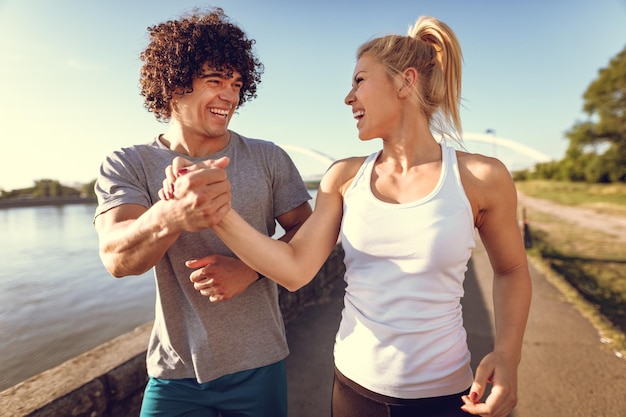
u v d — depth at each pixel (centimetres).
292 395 255
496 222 105
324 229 117
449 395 100
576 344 336
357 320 107
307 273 109
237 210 136
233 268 122
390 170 113
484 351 324
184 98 130
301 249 110
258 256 98
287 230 159
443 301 100
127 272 105
